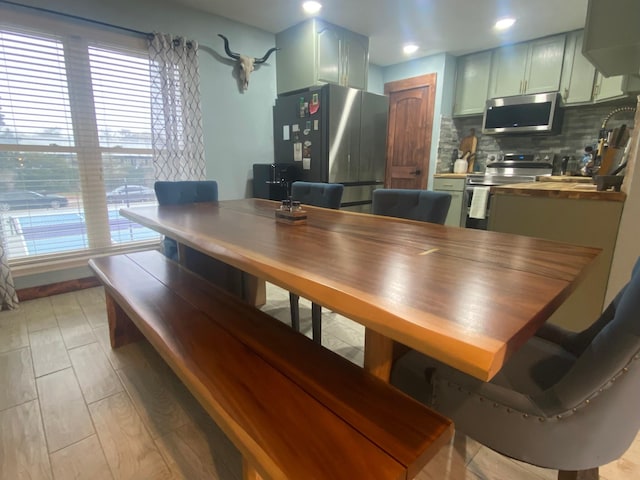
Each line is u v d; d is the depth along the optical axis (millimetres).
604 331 698
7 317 2268
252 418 788
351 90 3359
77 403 1467
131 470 1156
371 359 951
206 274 2221
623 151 1846
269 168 3365
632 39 1748
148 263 1925
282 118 3637
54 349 1880
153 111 2879
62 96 2521
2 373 1669
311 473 657
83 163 2678
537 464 772
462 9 3047
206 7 3031
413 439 730
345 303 707
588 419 700
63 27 2455
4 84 2297
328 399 848
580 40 3463
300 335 1149
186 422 1367
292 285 835
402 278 802
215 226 1499
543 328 1150
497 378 956
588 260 973
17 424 1347
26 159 2439
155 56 2812
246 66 3367
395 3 2955
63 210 2645
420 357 975
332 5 2988
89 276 2807
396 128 4723
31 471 1148
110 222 2877
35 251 2564
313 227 1477
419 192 1839
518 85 3895
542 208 1920
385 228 1461
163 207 2143
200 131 3145
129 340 1918
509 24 3346
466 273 844
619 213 1682
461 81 4332
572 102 3590
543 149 4090
